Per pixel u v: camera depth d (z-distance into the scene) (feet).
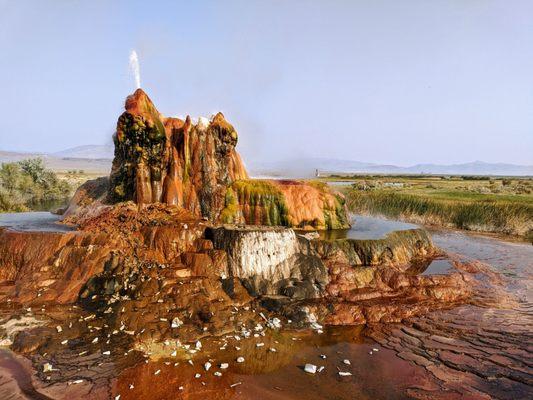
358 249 40.73
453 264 43.52
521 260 54.39
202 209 47.11
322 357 26.40
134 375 23.29
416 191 140.87
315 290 35.27
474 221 87.92
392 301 34.71
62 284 34.58
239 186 48.98
